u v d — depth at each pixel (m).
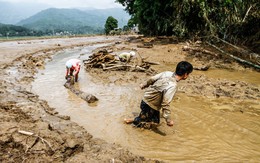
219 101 6.82
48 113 5.50
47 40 29.38
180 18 19.22
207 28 18.22
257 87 8.27
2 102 5.86
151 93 4.52
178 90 7.74
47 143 3.68
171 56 14.38
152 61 12.99
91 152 3.76
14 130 3.94
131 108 6.14
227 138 4.71
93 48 20.64
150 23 25.55
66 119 5.28
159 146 4.35
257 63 12.38
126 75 9.64
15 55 14.84
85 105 6.32
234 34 17.05
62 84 8.31
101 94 7.25
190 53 14.98
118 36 38.66
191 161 3.89
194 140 4.60
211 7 17.86
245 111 6.11
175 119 5.52
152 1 23.16
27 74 9.66
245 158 4.03
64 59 13.98
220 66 11.96
